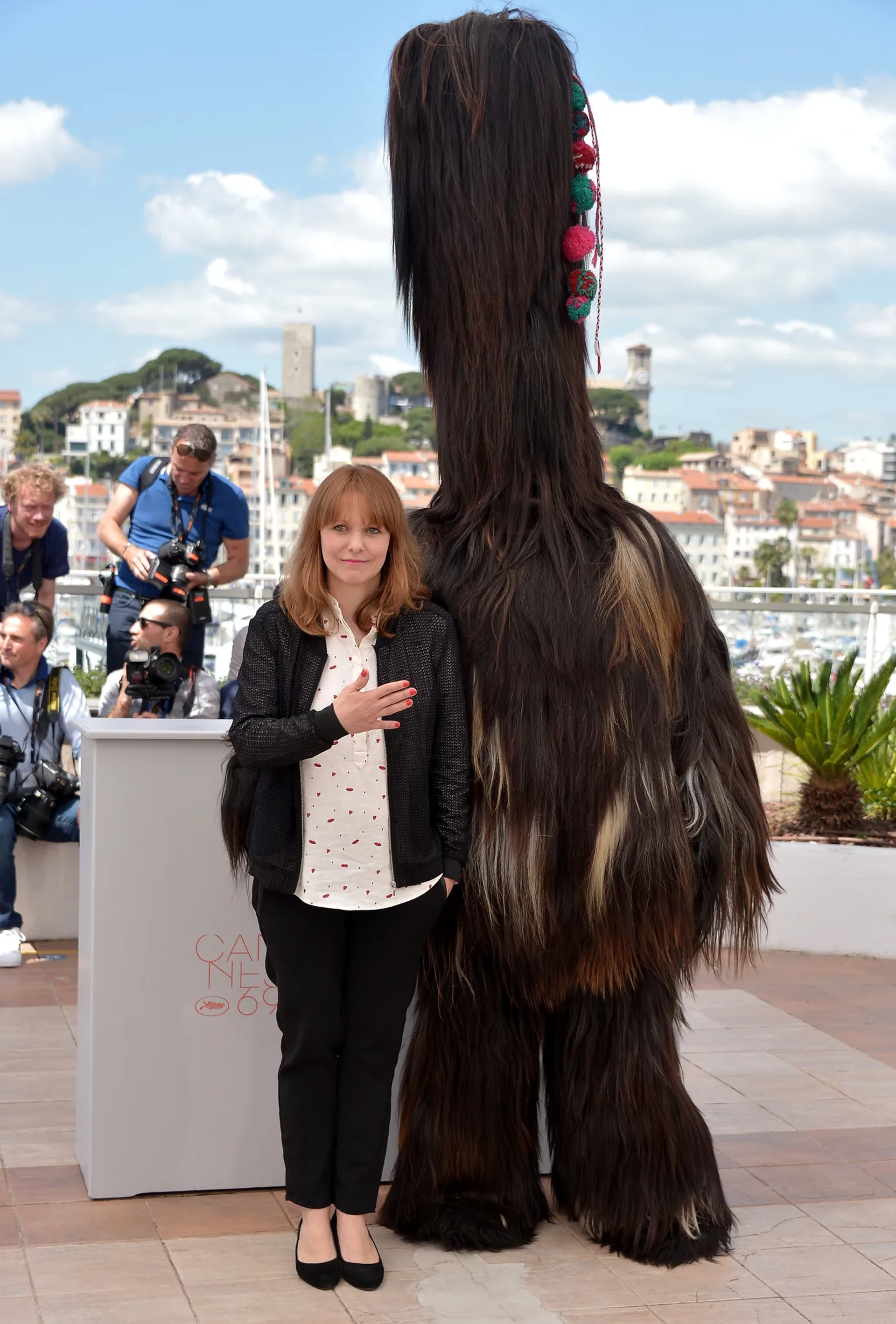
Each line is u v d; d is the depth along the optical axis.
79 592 7.09
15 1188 2.79
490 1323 2.29
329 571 2.38
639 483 95.44
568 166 2.49
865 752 5.32
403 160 2.57
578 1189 2.61
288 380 133.25
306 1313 2.31
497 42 2.47
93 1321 2.26
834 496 107.94
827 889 5.04
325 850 2.34
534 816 2.40
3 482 5.44
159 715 4.63
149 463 5.65
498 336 2.50
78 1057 2.95
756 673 7.22
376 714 2.21
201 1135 2.77
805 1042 3.99
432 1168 2.59
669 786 2.43
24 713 4.93
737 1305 2.38
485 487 2.55
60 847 4.90
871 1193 2.90
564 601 2.44
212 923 2.73
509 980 2.53
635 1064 2.52
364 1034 2.41
